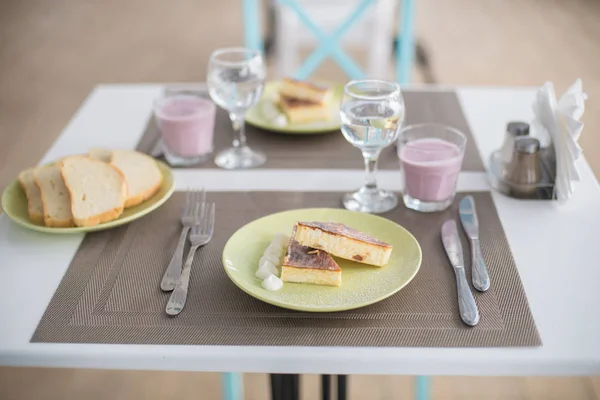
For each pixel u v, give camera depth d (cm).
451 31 431
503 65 380
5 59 398
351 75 193
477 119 135
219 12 466
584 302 85
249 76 116
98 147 127
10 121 327
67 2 487
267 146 126
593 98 333
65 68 385
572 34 417
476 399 186
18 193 108
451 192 105
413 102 142
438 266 92
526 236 98
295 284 87
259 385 192
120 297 88
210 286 89
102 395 189
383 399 187
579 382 190
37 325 83
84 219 98
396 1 394
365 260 89
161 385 193
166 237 100
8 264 94
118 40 424
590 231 99
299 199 109
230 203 108
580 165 119
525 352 78
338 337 80
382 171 117
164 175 112
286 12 260
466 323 81
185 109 122
